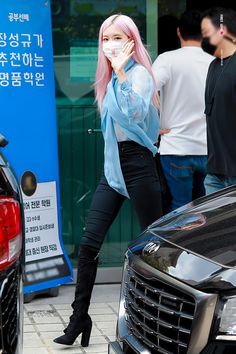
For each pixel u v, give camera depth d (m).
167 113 8.03
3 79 7.53
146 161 6.39
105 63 6.40
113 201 6.50
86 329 6.61
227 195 5.29
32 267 7.73
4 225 4.26
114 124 6.35
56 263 7.93
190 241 4.46
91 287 6.57
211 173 7.25
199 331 3.99
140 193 6.39
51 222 7.93
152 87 6.28
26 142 7.70
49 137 7.86
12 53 7.56
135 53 6.30
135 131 6.26
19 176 7.64
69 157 8.52
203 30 7.21
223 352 3.92
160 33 8.68
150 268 4.44
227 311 3.92
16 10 7.55
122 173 6.39
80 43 8.45
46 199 7.88
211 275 4.04
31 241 7.74
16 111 7.62
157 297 4.39
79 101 8.48
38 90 7.75
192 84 7.95
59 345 6.71
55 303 7.89
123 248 8.66
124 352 4.78
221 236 4.42
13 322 4.35
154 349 4.43
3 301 4.22
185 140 8.03
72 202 8.55
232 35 7.11
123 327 4.88
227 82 6.97
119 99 6.16
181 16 8.07
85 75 8.48
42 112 7.79
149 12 8.59
